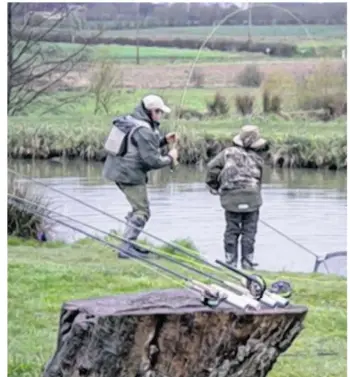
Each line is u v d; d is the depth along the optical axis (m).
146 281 17.44
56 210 19.75
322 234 19.88
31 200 19.75
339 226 19.94
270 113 21.42
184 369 12.10
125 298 12.48
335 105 21.27
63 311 12.25
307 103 21.38
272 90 21.48
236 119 21.42
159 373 12.07
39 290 17.27
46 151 20.80
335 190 20.66
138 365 12.03
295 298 17.48
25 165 20.73
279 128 21.25
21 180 20.00
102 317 11.94
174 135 19.30
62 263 18.19
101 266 17.94
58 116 21.06
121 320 11.94
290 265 19.36
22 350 15.41
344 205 20.27
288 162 20.94
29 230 19.20
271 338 12.26
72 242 19.17
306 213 20.30
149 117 19.17
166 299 12.40
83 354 12.11
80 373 12.12
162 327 12.02
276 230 19.39
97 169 20.78
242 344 12.19
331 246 19.75
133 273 17.84
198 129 21.16
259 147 19.20
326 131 21.12
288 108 21.42
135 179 18.94
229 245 19.11
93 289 17.03
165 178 20.73
